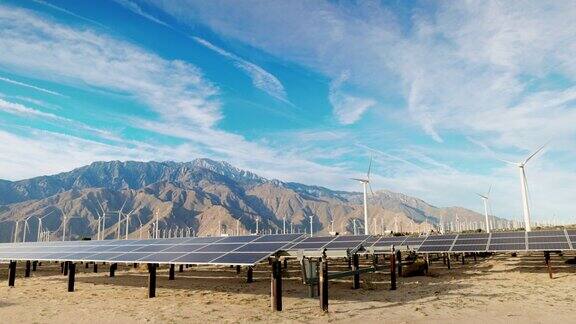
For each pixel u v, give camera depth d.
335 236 32.56
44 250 37.31
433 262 55.16
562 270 39.84
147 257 28.14
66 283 38.22
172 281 38.72
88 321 21.17
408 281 35.41
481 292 28.20
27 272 44.97
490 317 20.39
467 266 48.41
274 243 24.81
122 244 34.62
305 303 24.80
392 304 24.19
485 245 38.12
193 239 31.50
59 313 23.28
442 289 30.02
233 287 34.00
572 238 35.19
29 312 23.70
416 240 44.69
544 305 23.06
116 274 46.81
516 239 38.25
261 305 24.92
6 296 29.97
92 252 33.03
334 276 25.38
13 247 42.09
